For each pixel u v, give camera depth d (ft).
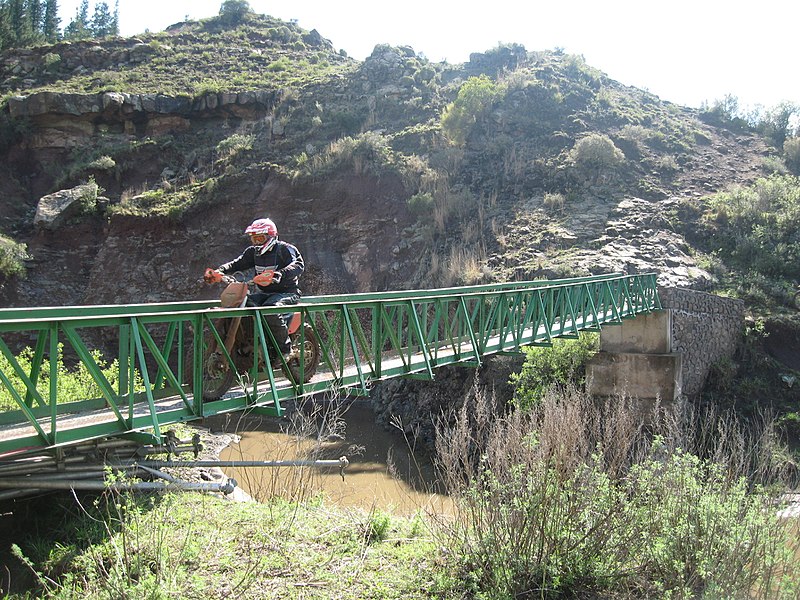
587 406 32.55
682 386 65.16
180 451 30.63
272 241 27.45
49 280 110.93
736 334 78.18
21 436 20.03
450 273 94.32
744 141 140.46
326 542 25.30
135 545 22.52
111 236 113.09
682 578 22.54
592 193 110.73
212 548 23.48
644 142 132.05
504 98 136.15
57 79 158.92
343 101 145.28
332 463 28.43
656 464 26.27
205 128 141.90
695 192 114.83
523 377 63.05
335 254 111.34
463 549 23.98
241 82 153.79
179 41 183.83
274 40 196.03
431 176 113.39
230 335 25.39
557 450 24.35
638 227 100.27
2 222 119.96
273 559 23.39
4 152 132.77
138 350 21.45
